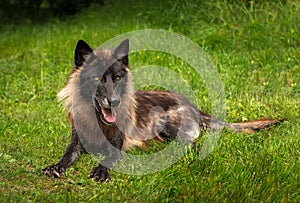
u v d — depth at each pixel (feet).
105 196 18.49
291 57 33.65
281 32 36.37
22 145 23.36
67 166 21.22
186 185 18.56
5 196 18.10
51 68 36.37
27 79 34.37
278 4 38.75
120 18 48.96
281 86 30.22
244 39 36.86
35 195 18.28
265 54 34.09
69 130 25.09
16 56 40.68
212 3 41.27
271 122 24.93
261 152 21.24
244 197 17.30
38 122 26.61
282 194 17.60
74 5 56.80
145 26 41.65
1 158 21.53
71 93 22.50
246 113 27.09
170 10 44.86
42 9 57.88
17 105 30.14
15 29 54.03
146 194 18.39
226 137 23.35
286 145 22.15
